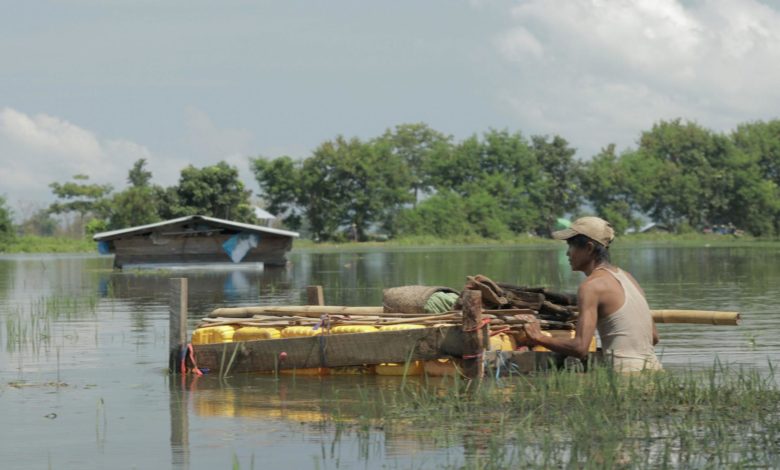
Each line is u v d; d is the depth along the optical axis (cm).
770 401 848
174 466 706
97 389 1041
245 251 4138
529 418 794
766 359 1174
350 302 2144
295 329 1122
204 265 4131
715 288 2442
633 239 11712
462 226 11394
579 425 764
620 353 930
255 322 1154
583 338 918
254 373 1121
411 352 1041
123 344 1440
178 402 956
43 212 12300
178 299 1148
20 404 954
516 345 1076
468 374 1016
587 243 950
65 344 1442
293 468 688
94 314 1941
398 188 11650
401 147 13825
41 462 725
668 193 12706
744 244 8612
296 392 996
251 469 689
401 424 809
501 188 12056
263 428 821
